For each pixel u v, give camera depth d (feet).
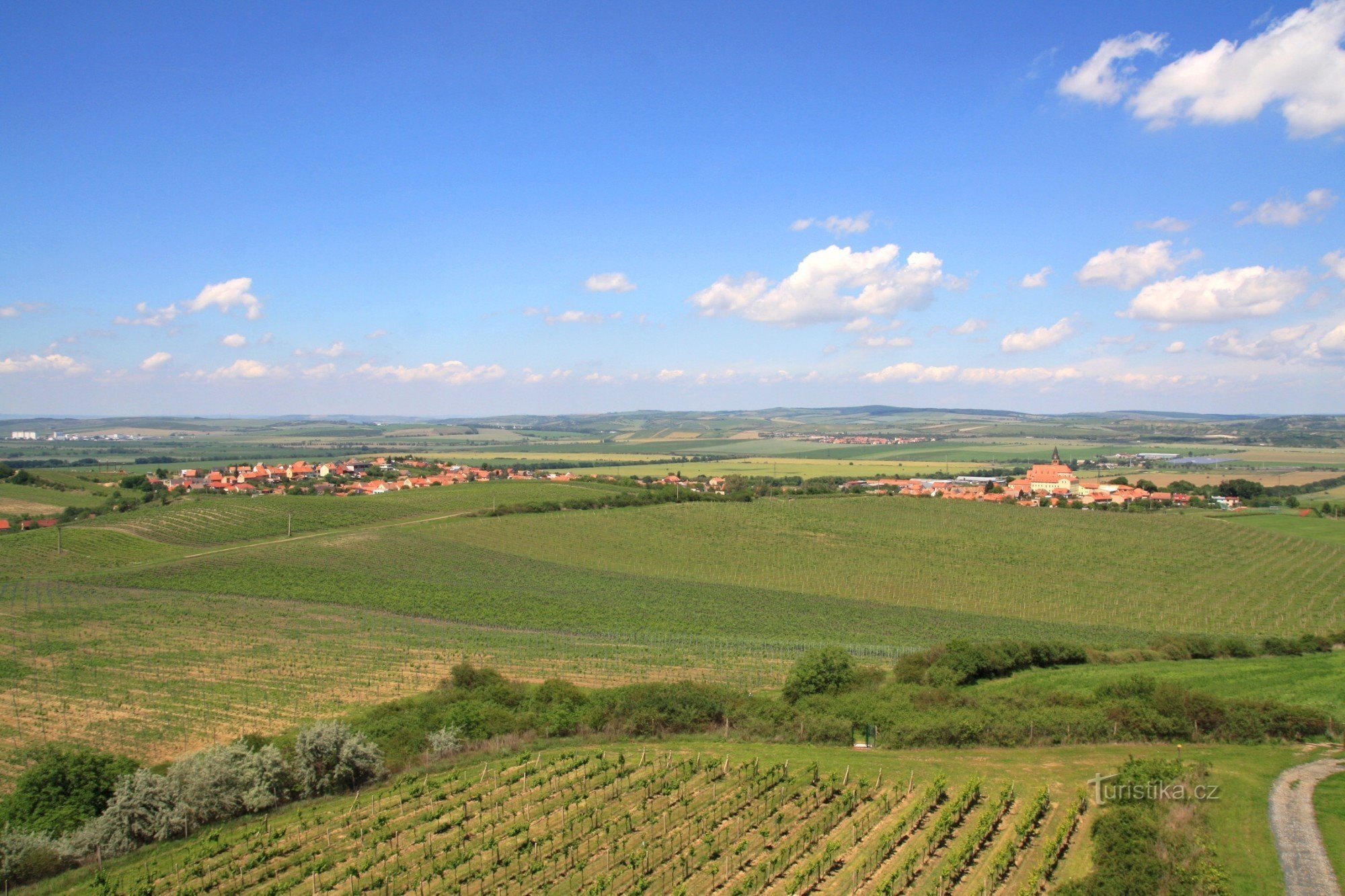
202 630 278.26
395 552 425.28
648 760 150.30
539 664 244.63
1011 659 220.64
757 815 124.47
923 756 150.71
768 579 398.83
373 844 117.19
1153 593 369.30
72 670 228.22
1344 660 230.68
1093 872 100.37
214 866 112.98
